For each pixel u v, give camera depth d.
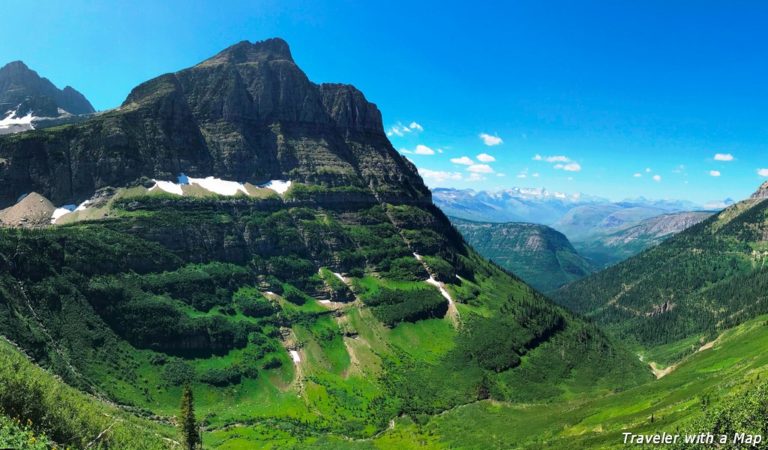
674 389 186.62
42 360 177.62
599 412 185.38
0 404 78.69
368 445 186.38
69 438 86.25
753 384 120.38
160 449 111.00
